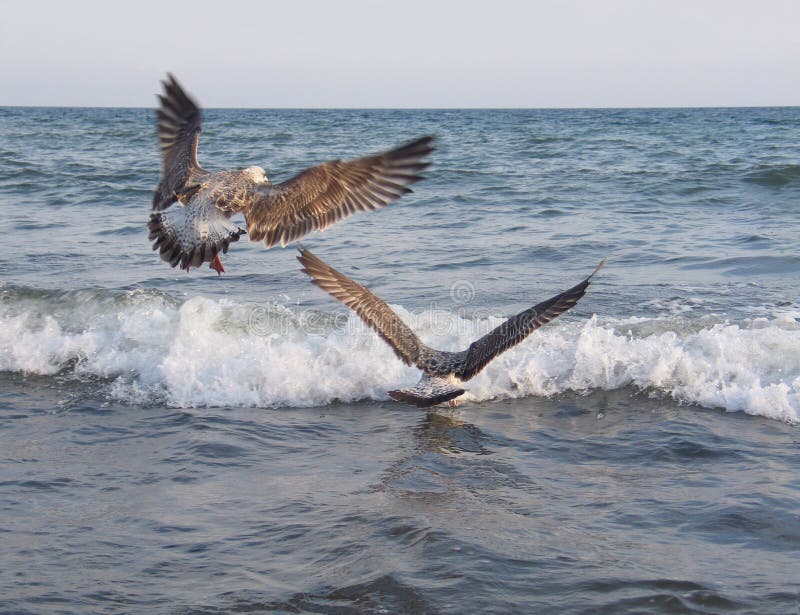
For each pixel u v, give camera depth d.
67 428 8.08
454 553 5.57
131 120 85.94
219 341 9.96
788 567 5.40
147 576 5.39
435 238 17.55
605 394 8.87
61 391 9.16
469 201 22.55
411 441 7.76
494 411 8.56
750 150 37.97
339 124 79.75
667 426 7.94
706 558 5.52
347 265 14.95
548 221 19.58
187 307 10.49
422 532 5.87
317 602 5.06
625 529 5.95
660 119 95.62
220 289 13.23
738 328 9.53
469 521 6.08
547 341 9.71
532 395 8.97
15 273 14.32
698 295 12.55
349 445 7.68
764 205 21.27
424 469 7.08
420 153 3.77
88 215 20.73
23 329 10.51
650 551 5.62
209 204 3.98
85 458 7.36
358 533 5.90
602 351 9.28
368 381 9.07
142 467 7.16
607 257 15.48
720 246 16.20
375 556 5.57
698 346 9.30
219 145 44.00
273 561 5.56
